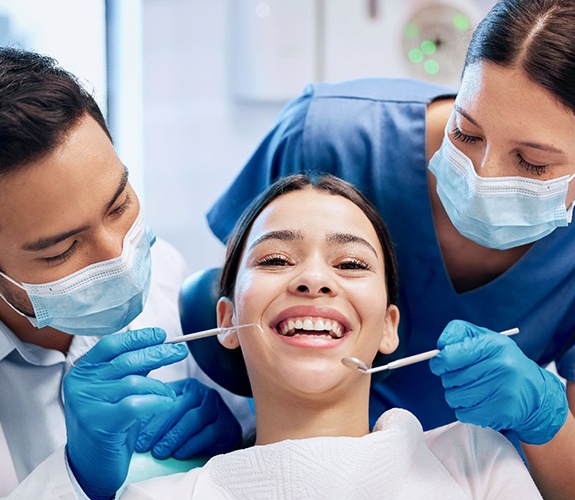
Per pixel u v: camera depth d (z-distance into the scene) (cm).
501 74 129
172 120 327
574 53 125
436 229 170
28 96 126
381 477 135
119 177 132
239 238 162
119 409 133
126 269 137
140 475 160
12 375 162
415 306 173
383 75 323
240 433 176
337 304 145
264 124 330
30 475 141
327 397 146
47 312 139
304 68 324
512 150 134
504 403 134
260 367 147
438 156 152
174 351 139
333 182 160
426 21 318
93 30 227
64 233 128
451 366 133
